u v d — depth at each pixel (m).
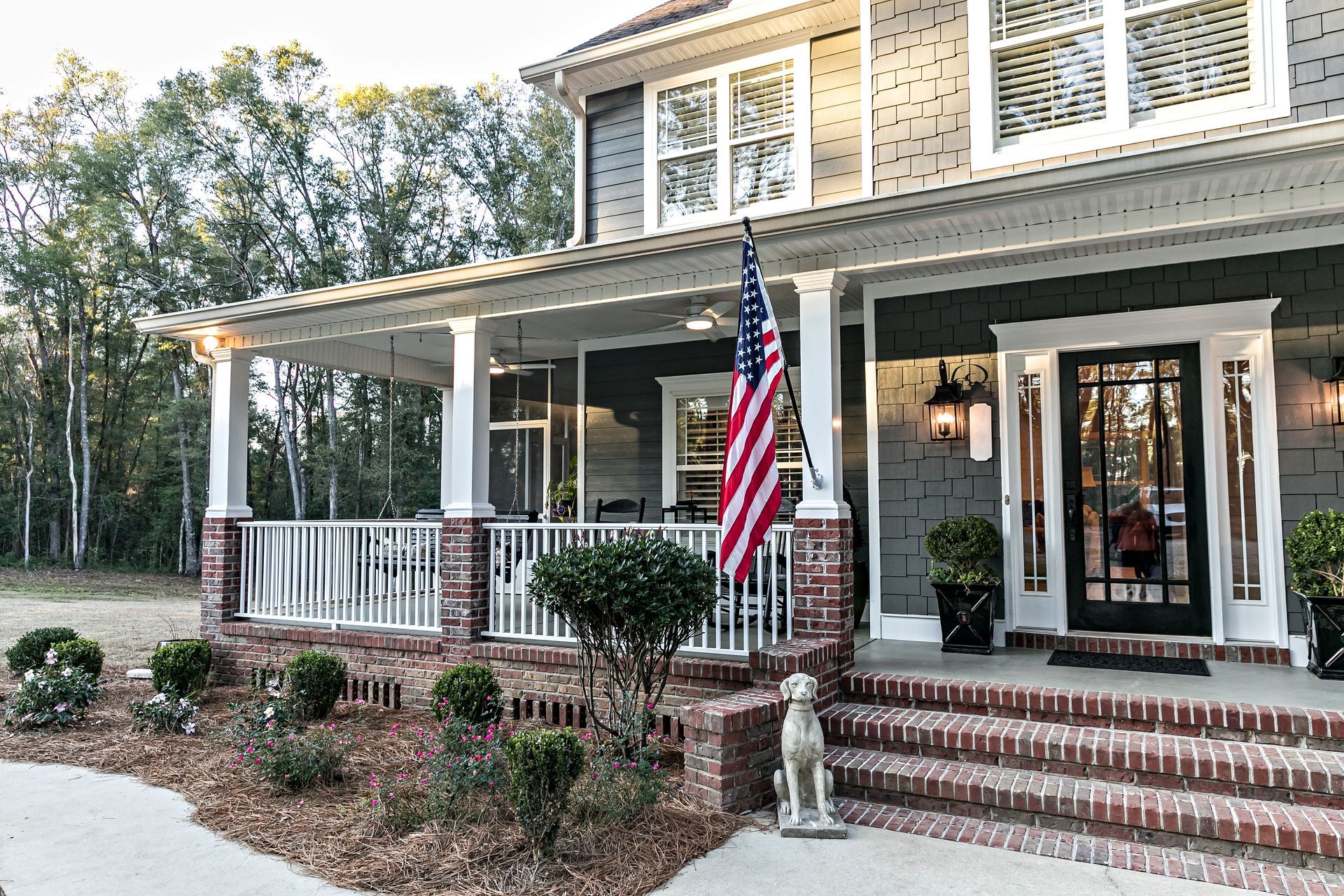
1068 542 6.49
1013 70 6.47
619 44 8.34
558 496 10.34
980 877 3.61
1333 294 5.53
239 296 22.48
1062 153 6.16
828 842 4.02
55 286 22.31
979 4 6.50
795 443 8.89
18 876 3.72
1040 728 4.67
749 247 5.23
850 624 5.72
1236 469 5.92
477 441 6.95
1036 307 6.41
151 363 24.83
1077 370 6.49
